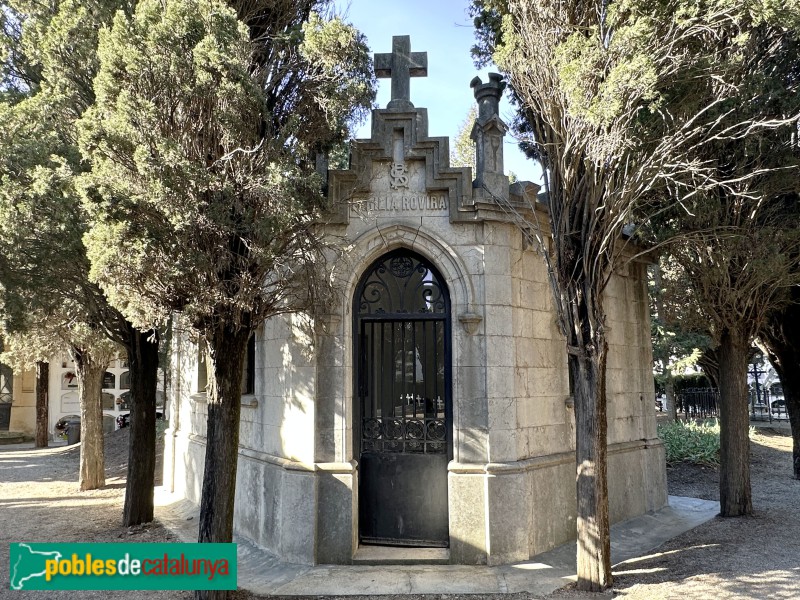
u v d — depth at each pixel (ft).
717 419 61.31
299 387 24.68
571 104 18.88
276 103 21.06
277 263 19.26
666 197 25.26
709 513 31.71
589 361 20.97
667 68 18.26
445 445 24.89
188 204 16.79
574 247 21.22
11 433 106.93
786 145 25.45
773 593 18.61
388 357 26.00
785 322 38.09
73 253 23.00
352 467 23.90
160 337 31.83
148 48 17.16
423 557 23.47
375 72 26.16
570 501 27.20
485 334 24.63
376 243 25.25
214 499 19.65
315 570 22.62
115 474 51.31
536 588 20.76
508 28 21.11
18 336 36.40
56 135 22.76
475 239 25.29
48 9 25.84
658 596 18.94
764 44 24.95
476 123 25.94
